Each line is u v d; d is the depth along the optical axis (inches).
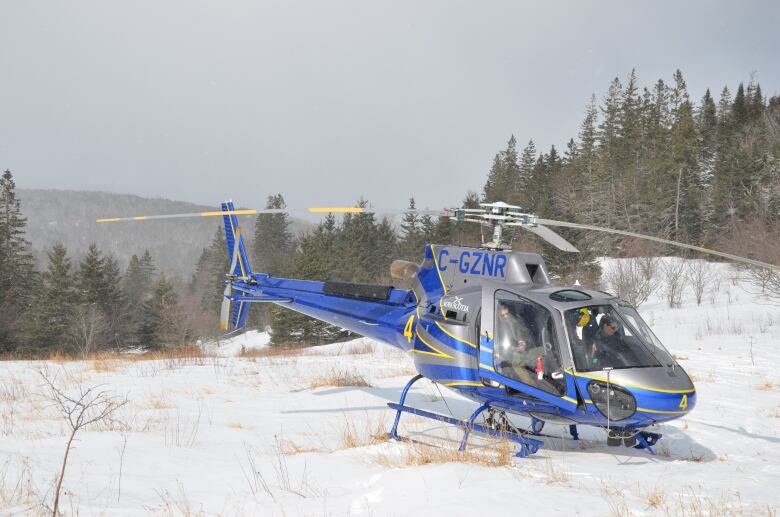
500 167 4271.7
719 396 530.6
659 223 2506.2
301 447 355.9
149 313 2613.2
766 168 2220.7
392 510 229.8
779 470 301.6
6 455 320.2
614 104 3299.7
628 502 231.3
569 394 304.2
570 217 2365.9
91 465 307.7
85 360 872.3
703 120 3695.9
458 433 385.1
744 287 1600.6
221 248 4434.1
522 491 240.2
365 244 3218.5
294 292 482.3
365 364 789.9
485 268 354.6
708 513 220.5
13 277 2586.1
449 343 348.2
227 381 624.7
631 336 313.7
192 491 271.6
